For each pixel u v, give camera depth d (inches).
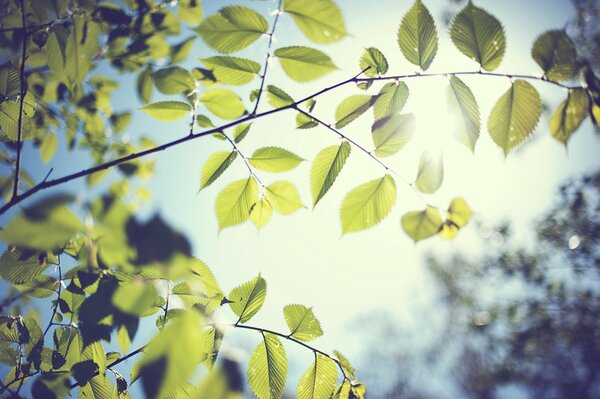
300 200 21.7
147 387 8.9
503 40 18.2
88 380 18.2
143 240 10.7
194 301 17.5
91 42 17.9
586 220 102.3
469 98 18.7
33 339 18.6
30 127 22.0
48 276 18.4
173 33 25.7
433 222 21.7
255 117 20.1
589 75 18.0
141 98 27.3
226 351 11.5
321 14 17.9
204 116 21.8
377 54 19.6
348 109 20.1
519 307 114.3
